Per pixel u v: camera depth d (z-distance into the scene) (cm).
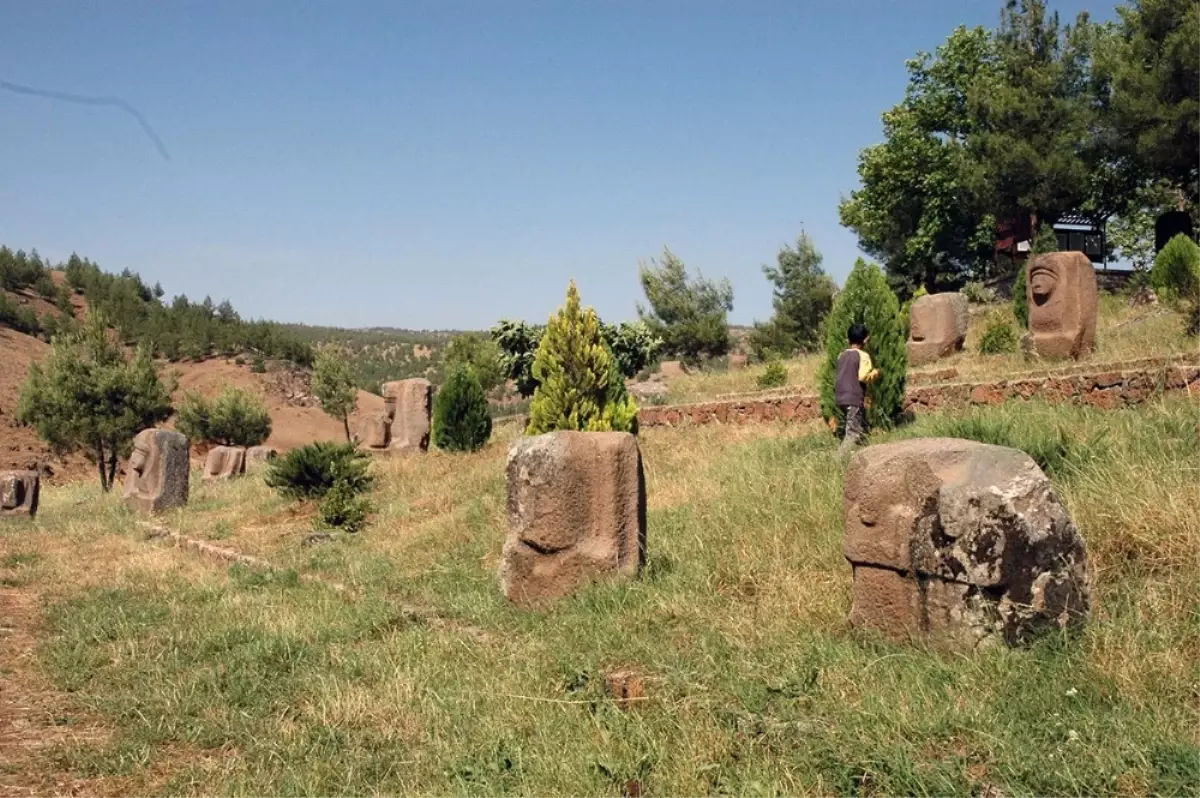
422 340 13488
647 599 654
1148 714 395
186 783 472
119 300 7631
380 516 1287
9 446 4456
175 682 629
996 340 1920
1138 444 750
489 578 839
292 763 481
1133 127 2784
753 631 561
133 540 1370
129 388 2808
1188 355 1191
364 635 714
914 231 3953
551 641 618
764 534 730
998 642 479
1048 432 807
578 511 730
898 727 411
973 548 486
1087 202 3459
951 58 3819
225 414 4328
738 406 1664
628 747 437
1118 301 2262
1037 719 407
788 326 4141
